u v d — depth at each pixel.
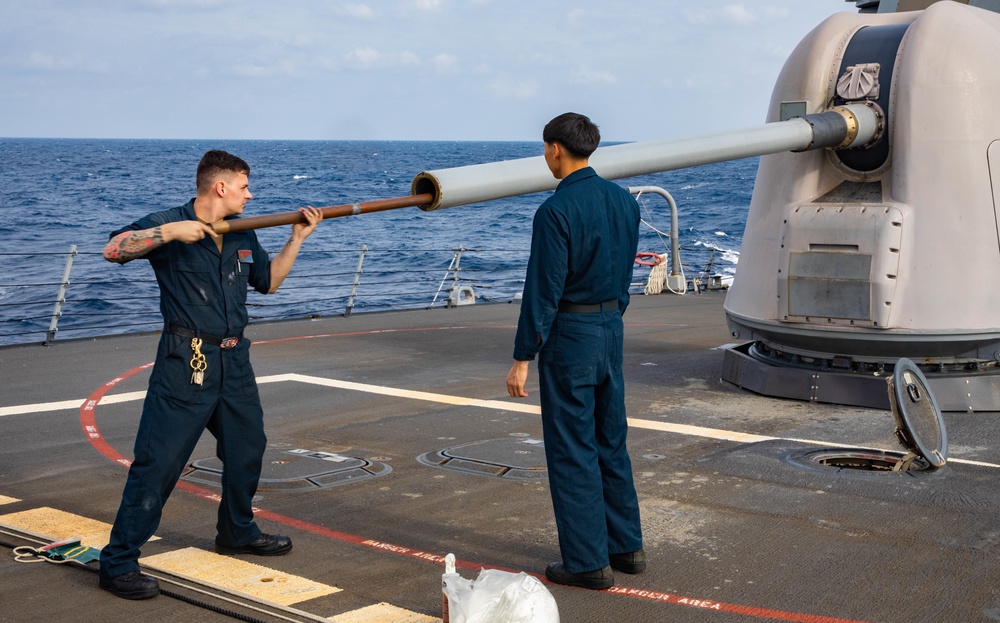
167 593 4.12
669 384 9.08
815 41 8.16
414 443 6.91
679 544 4.78
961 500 5.46
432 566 4.48
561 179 4.24
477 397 8.57
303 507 5.41
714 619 3.86
